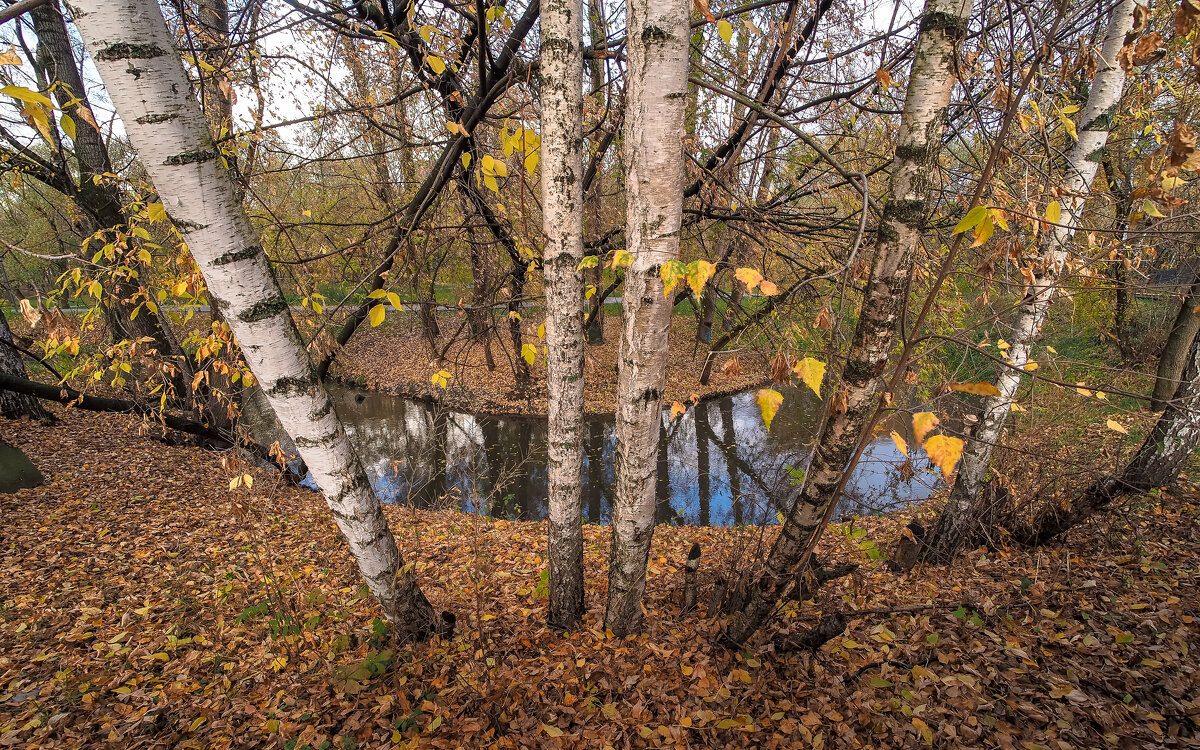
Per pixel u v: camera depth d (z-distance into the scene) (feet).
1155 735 8.14
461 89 14.52
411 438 37.99
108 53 5.83
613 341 55.47
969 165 10.64
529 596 14.30
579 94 8.93
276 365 7.66
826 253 15.07
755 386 43.47
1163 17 11.00
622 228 17.21
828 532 18.67
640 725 9.29
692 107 15.64
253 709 9.92
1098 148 11.03
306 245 19.77
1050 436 15.97
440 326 42.24
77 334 11.66
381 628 11.03
